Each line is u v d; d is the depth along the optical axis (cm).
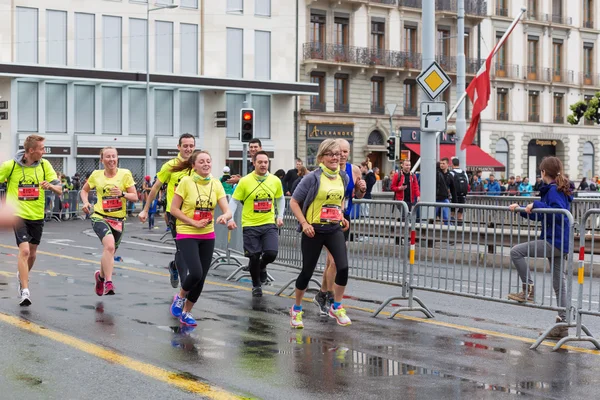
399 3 6203
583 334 1107
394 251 1239
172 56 5272
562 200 1069
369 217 1281
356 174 1314
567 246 1045
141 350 937
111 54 5091
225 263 1780
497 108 6744
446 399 764
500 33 6744
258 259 1369
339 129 5934
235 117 5534
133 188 1337
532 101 6994
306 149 5794
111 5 5069
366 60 6006
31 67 4700
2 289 1384
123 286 1446
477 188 4672
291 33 5722
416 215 1209
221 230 1806
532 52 6981
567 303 1024
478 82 3142
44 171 1251
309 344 993
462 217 1154
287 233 1510
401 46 6244
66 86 4944
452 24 6469
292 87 5578
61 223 3672
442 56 6419
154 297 1323
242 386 793
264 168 1362
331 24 5909
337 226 1100
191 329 1066
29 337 991
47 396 750
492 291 1117
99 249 2225
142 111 5209
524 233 1085
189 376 825
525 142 6906
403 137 6216
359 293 1462
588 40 7312
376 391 786
